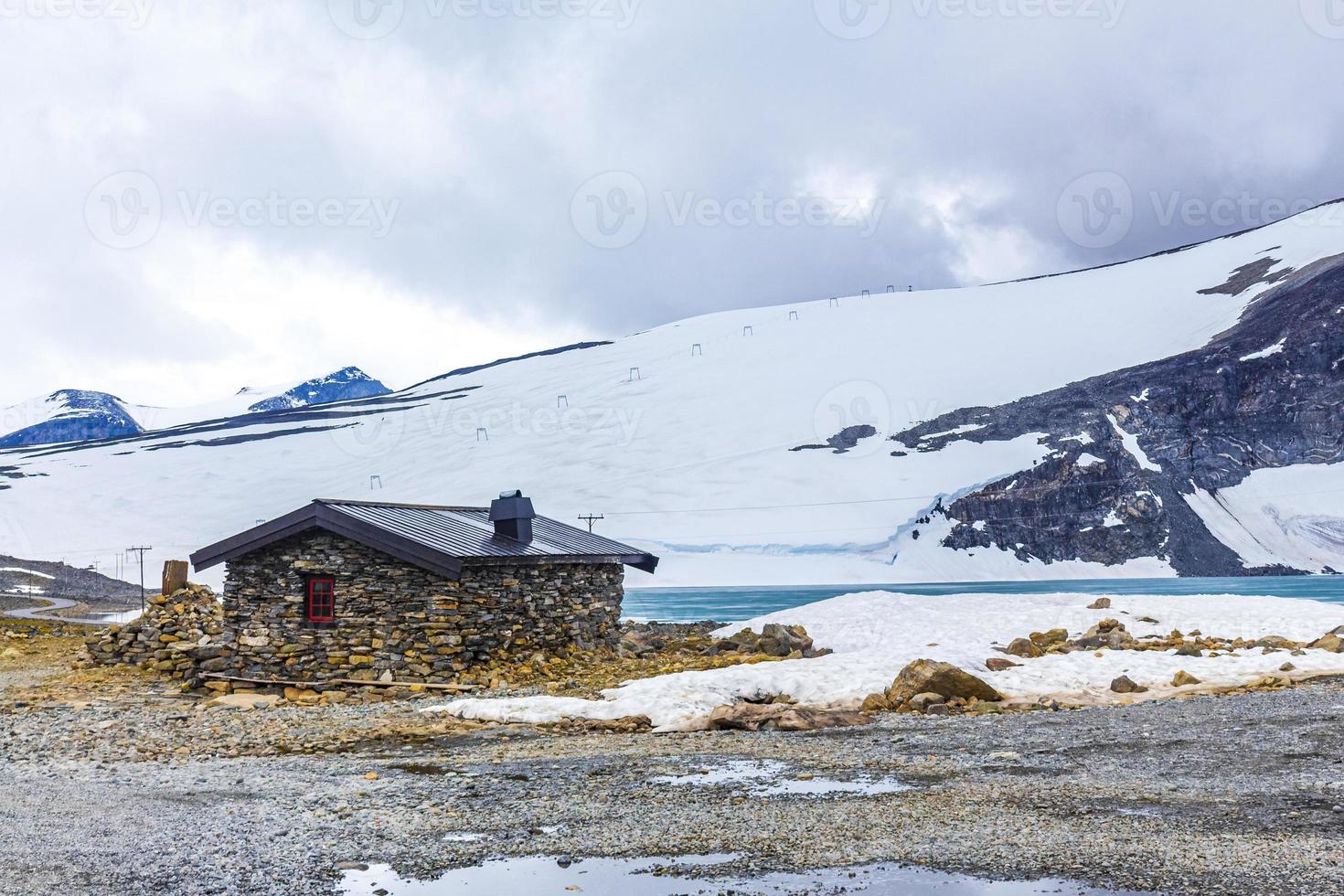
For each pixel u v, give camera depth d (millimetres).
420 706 19266
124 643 25938
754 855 8797
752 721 16359
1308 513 164625
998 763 12680
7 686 23109
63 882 8172
